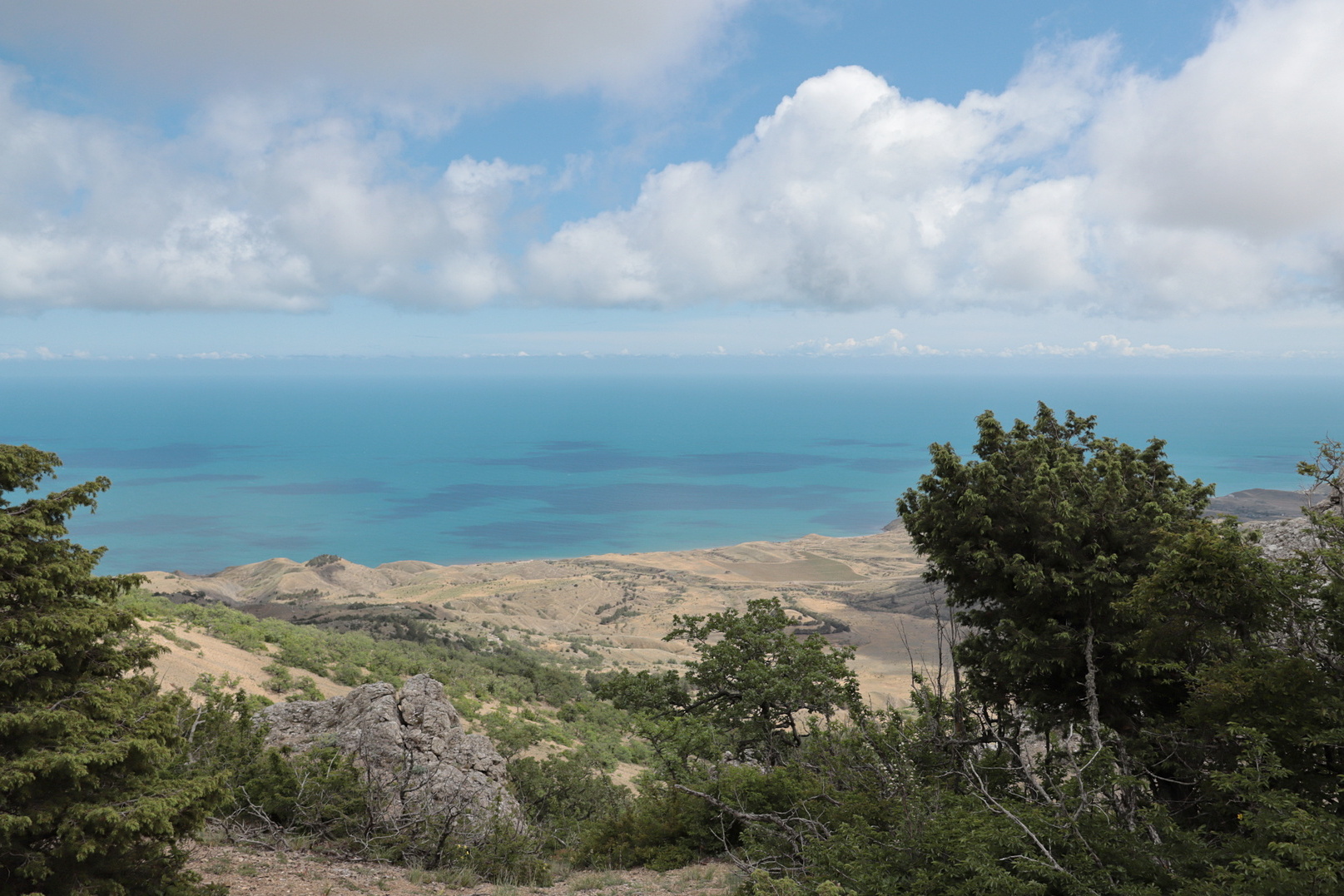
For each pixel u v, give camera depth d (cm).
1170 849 745
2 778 603
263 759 1350
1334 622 894
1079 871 689
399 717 1777
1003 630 1299
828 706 1638
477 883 1134
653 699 1731
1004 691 1350
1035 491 1275
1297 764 842
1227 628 1005
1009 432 1561
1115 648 1163
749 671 1620
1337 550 936
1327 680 889
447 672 3566
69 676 724
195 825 718
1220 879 661
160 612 3167
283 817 1266
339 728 1759
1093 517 1274
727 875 1066
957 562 1372
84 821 634
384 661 3466
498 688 3559
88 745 661
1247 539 1032
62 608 720
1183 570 973
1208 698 945
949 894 685
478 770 1727
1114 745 1029
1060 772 925
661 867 1221
